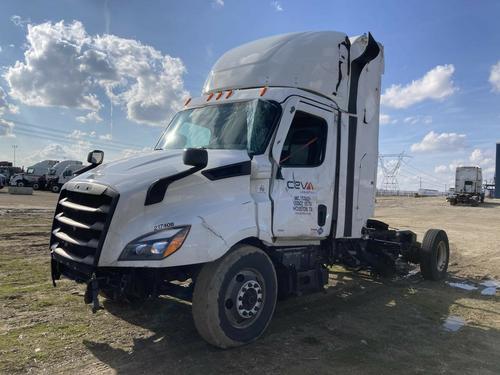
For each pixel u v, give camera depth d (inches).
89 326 202.8
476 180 1669.5
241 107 215.0
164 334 197.3
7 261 326.6
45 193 1444.4
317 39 239.0
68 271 188.1
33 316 211.8
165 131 240.4
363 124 268.5
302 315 234.5
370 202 281.4
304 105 217.9
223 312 176.9
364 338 204.2
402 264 346.6
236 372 163.0
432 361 181.2
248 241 199.5
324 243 245.3
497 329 225.0
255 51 243.1
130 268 172.9
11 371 156.0
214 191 180.1
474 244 535.8
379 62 287.3
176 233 163.8
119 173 181.9
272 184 199.2
